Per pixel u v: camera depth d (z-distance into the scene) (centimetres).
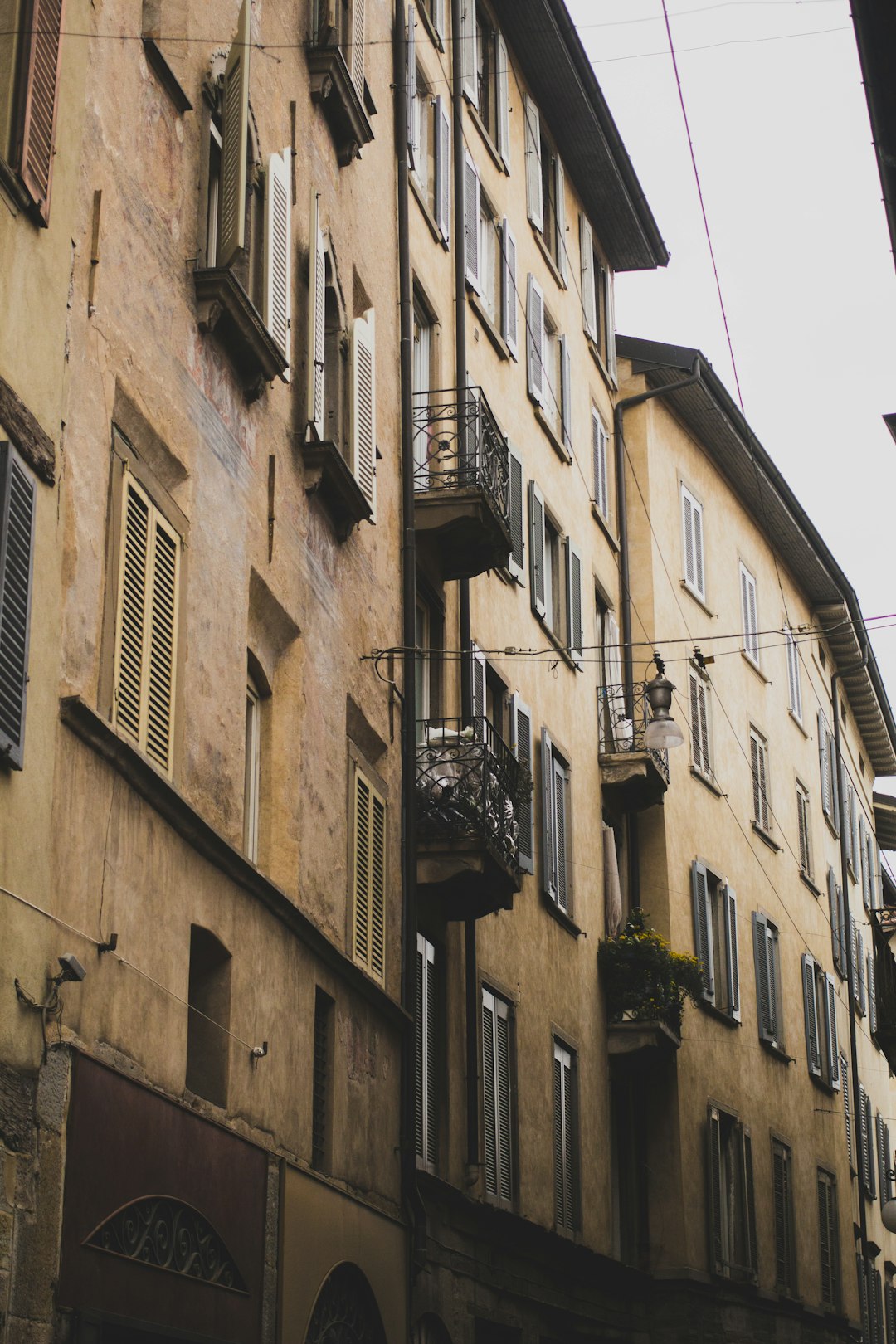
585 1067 2589
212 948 1364
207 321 1420
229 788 1416
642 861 3048
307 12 1850
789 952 3722
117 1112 1124
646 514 3212
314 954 1608
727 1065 3206
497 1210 2106
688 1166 2909
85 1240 1065
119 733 1197
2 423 1034
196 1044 1370
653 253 3347
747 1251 3123
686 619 3338
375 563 1942
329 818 1697
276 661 1628
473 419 2197
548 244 2959
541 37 2819
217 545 1430
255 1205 1383
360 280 1983
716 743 3422
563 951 2555
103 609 1201
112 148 1271
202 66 1491
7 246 1069
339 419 1836
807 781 4069
